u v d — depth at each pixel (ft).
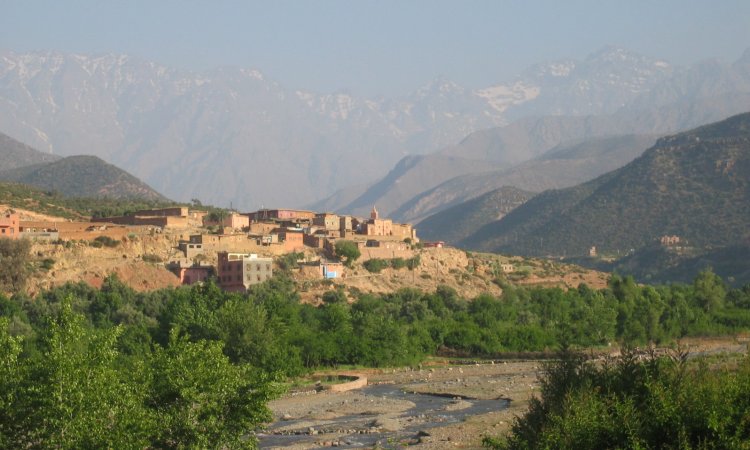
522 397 449.48
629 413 211.00
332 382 536.83
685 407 207.21
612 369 246.06
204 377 249.75
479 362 654.53
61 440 216.95
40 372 223.10
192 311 563.89
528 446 232.53
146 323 599.57
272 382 265.54
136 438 227.81
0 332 231.91
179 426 244.01
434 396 479.82
